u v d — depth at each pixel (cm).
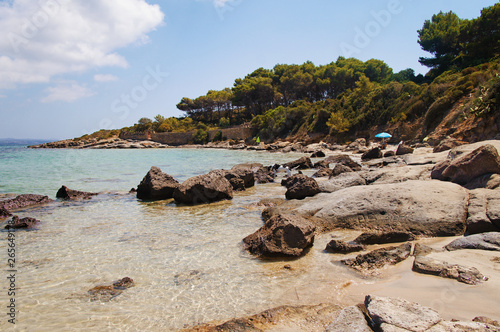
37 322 470
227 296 543
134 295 552
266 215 1053
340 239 815
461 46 5925
